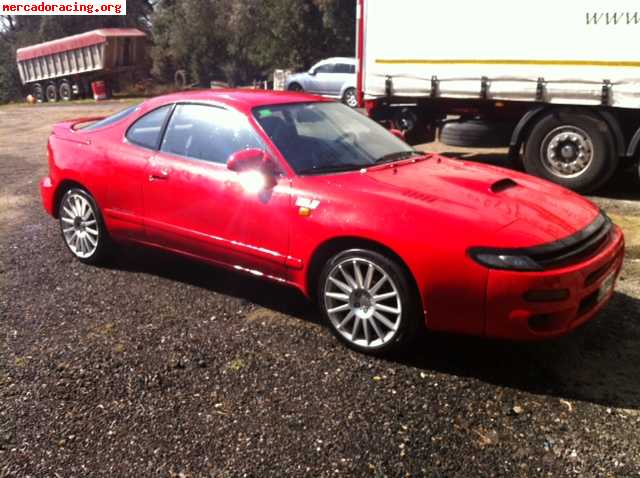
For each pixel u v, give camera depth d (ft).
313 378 10.90
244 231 13.19
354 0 101.24
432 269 10.55
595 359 11.43
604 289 11.38
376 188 11.91
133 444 9.15
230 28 121.49
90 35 95.04
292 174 12.65
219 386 10.68
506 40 25.55
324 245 12.01
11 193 28.30
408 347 11.62
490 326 10.45
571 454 8.78
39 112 81.20
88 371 11.26
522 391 10.39
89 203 16.61
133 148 15.44
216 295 14.78
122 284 15.62
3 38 163.63
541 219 11.07
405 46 28.40
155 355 11.81
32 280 16.10
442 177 12.75
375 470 8.49
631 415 9.68
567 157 24.88
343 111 15.70
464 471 8.45
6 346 12.34
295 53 111.65
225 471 8.54
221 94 14.84
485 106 27.84
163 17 133.49
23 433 9.47
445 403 10.07
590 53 23.63
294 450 8.94
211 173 13.69
